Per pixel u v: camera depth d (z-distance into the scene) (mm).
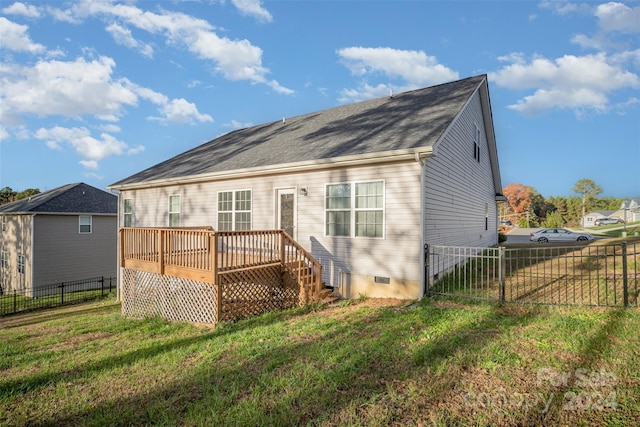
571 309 5809
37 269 18438
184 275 7457
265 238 9031
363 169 8250
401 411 2947
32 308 13906
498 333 4770
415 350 4254
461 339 4574
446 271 9391
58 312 11828
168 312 7926
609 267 10500
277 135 12859
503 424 2721
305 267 8328
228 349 4891
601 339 4320
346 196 8523
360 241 8297
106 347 5730
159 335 6453
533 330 4820
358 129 9891
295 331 5523
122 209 14812
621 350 3959
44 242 18781
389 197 7855
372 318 6004
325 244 8875
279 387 3500
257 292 7504
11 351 5871
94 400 3578
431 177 8156
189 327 6863
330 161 8219
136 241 8852
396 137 8094
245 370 4035
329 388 3400
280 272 7988
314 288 8320
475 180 13203
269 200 9961
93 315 9922
